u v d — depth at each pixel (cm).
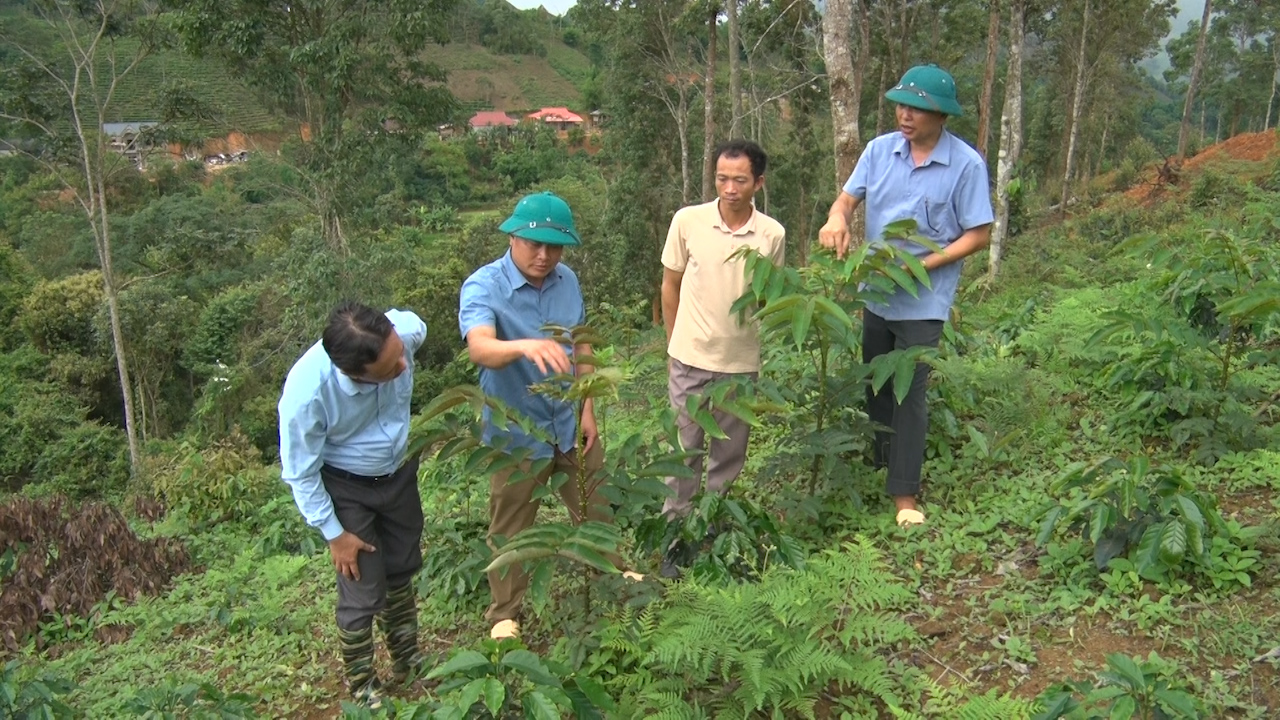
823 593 290
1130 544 342
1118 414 470
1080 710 259
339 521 317
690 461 387
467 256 2525
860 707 284
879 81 3053
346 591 330
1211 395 425
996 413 461
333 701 375
